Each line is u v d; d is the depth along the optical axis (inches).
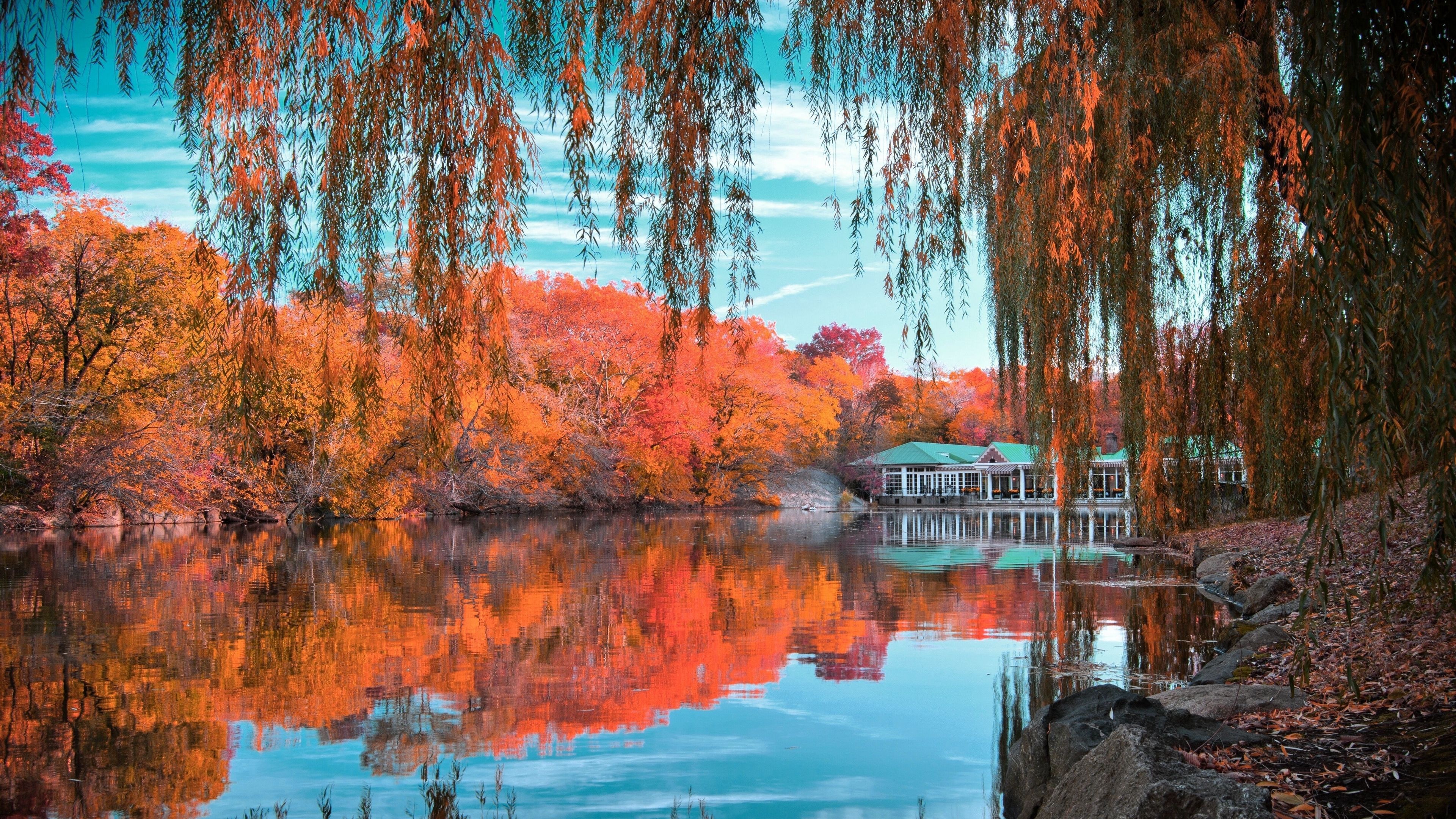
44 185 905.5
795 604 549.3
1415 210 123.0
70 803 218.7
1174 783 134.6
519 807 214.8
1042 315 281.7
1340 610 313.0
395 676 349.7
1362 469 131.4
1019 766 208.1
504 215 182.5
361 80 171.6
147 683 340.2
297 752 257.0
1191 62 275.9
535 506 1862.7
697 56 184.1
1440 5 127.0
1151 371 311.6
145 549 939.3
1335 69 125.7
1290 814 147.6
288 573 719.7
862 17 198.1
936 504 2716.5
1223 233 289.1
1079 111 245.0
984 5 226.8
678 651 399.2
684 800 219.9
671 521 1702.8
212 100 167.9
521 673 355.3
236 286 173.8
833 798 219.6
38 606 537.3
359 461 1389.0
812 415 2482.8
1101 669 351.9
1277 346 273.3
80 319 1143.6
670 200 189.0
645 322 2011.6
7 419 1056.2
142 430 1162.0
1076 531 1375.5
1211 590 584.4
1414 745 171.9
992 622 472.4
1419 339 121.6
